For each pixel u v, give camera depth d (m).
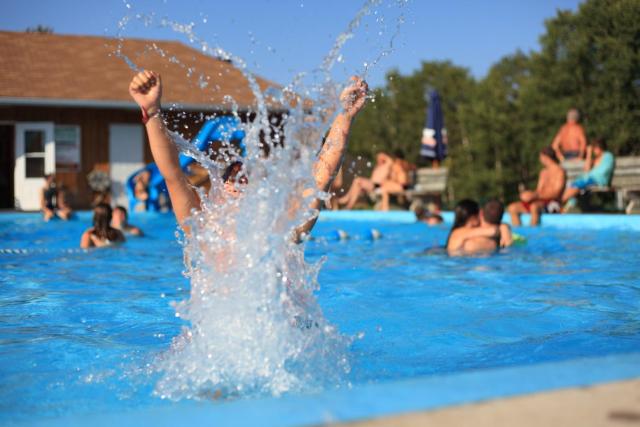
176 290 5.16
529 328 3.65
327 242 9.03
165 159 2.80
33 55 20.75
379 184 16.61
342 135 2.90
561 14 20.19
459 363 2.92
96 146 19.89
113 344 3.33
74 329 3.71
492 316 3.99
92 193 19.77
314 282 2.84
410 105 30.97
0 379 2.70
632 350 3.12
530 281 5.35
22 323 3.89
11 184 21.34
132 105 19.20
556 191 12.36
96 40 22.38
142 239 9.32
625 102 18.81
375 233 9.56
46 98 18.36
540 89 21.02
